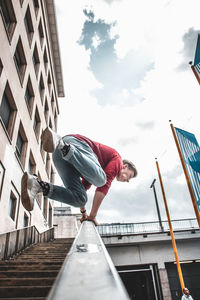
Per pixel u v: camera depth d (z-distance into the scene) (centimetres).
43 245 965
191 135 1011
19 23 1131
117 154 313
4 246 650
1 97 877
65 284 47
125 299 38
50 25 2095
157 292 1980
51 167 2172
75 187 254
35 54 1620
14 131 1016
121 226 1920
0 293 202
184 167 1326
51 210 2131
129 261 1856
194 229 1880
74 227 3092
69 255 89
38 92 1586
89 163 227
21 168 1105
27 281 240
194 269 1925
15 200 1023
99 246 111
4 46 908
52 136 207
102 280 50
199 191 943
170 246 1911
